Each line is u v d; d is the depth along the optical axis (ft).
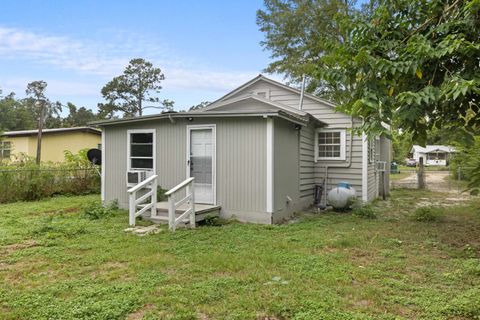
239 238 19.26
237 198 25.25
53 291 11.60
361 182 33.58
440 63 13.39
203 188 26.63
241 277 12.87
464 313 9.92
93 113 146.72
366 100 12.91
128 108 120.57
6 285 12.26
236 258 15.21
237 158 25.26
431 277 13.07
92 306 10.32
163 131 28.14
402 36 15.14
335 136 34.65
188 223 22.79
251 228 22.12
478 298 10.73
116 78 119.14
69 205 32.76
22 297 11.11
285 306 10.28
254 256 15.60
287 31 67.87
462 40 12.06
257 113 23.86
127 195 29.48
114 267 14.37
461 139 13.05
